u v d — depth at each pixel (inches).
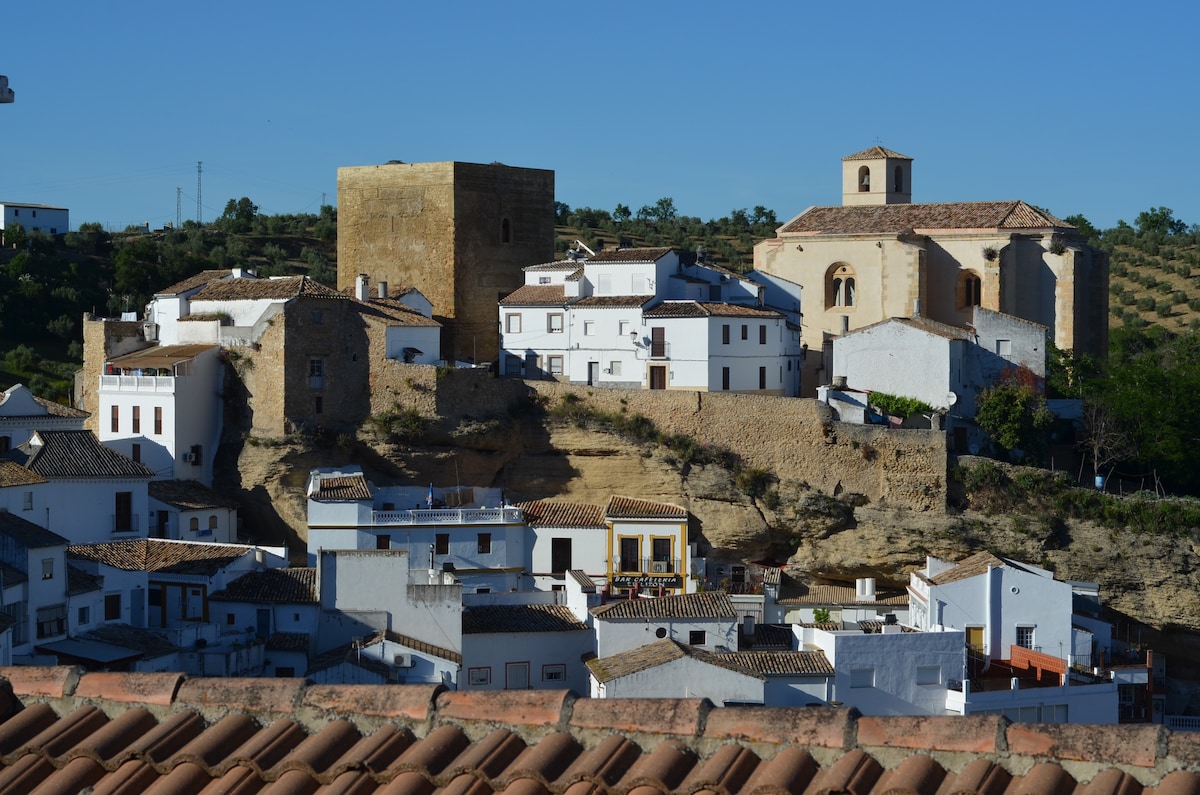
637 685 2994.6
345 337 4411.9
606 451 4429.1
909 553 4249.5
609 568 4210.1
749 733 770.2
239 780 771.4
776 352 4739.2
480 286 5182.1
